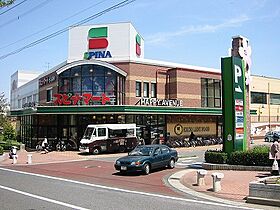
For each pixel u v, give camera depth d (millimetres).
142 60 37656
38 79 50750
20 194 12430
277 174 16031
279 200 10703
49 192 12891
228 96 19812
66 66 35969
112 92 34906
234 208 10375
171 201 11375
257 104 55625
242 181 14969
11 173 19156
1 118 47844
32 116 38250
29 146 39281
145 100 35938
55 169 21094
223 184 14414
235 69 19875
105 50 39875
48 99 44719
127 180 16484
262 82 57000
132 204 10734
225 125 19891
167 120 38562
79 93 35656
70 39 41031
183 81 39656
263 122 56219
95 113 33219
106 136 31078
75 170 20500
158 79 39031
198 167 21078
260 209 10297
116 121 34938
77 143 35344
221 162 19375
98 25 40281
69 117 36094
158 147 20031
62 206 10359
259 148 19484
